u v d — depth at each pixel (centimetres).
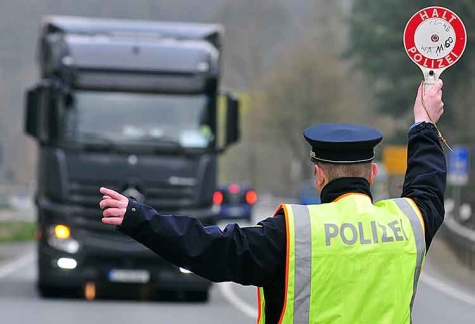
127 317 4059
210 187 4459
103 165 4406
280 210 1266
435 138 1349
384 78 14288
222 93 4503
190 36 4628
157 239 1223
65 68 4441
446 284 6072
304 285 1217
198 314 4250
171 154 4438
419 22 1379
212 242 1222
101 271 4391
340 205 1260
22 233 11606
